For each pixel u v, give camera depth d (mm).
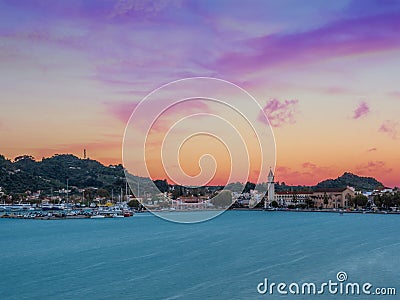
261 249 77375
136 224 152125
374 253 70938
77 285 50469
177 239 96500
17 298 45688
